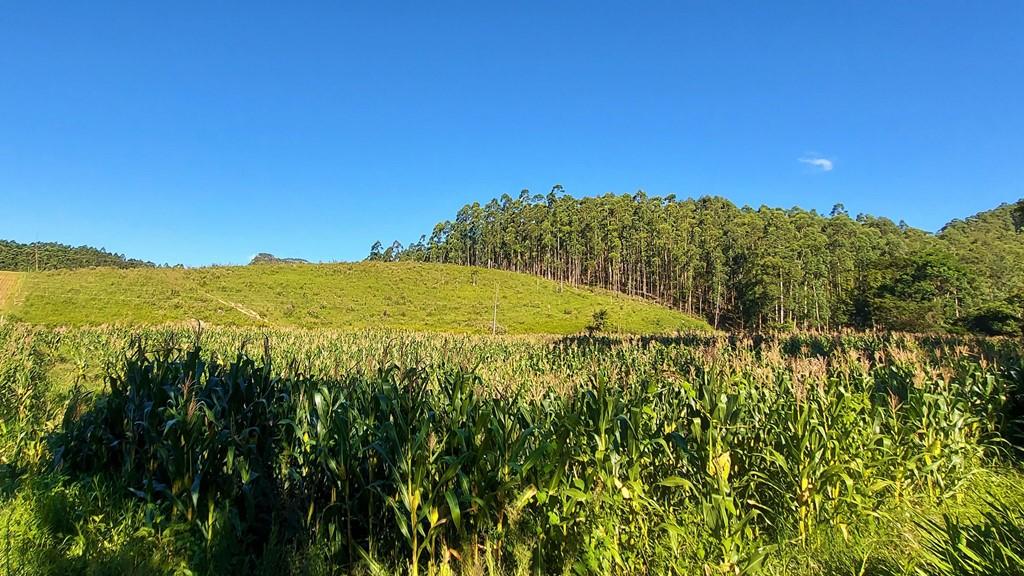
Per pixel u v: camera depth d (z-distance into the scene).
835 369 8.59
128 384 5.46
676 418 4.91
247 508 4.34
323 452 4.34
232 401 5.09
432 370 5.91
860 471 4.88
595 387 4.62
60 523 4.08
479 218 133.50
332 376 6.29
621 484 4.06
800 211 123.25
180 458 4.34
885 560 4.10
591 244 112.44
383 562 4.11
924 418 5.87
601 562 3.80
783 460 4.61
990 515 3.48
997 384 7.26
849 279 76.56
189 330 23.48
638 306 84.62
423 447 3.99
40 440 5.92
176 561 3.88
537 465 4.14
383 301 73.56
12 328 19.09
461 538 3.96
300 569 3.90
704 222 117.62
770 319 72.75
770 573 3.91
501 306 76.12
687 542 4.05
